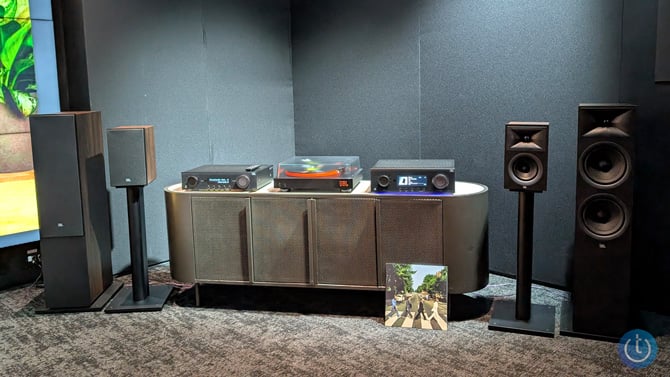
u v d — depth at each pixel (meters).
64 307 3.22
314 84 4.41
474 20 3.55
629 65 2.98
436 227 2.95
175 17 3.93
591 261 2.70
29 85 3.52
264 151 4.45
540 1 3.29
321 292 3.44
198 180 3.23
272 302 3.30
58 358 2.69
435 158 3.84
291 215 3.12
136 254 3.26
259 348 2.74
